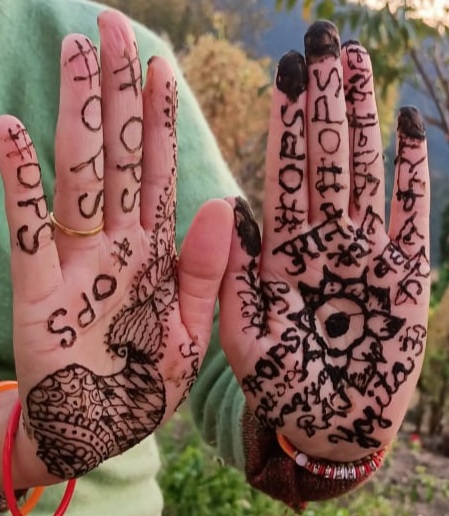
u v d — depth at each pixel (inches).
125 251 9.8
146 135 9.9
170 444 39.2
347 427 10.9
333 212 10.6
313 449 11.1
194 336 10.3
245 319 10.7
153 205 10.0
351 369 10.8
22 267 9.3
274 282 10.7
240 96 66.7
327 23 10.3
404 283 10.8
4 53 14.0
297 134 10.4
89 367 9.7
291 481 12.4
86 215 9.5
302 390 10.7
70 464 9.7
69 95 9.2
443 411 57.6
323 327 10.8
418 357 10.9
